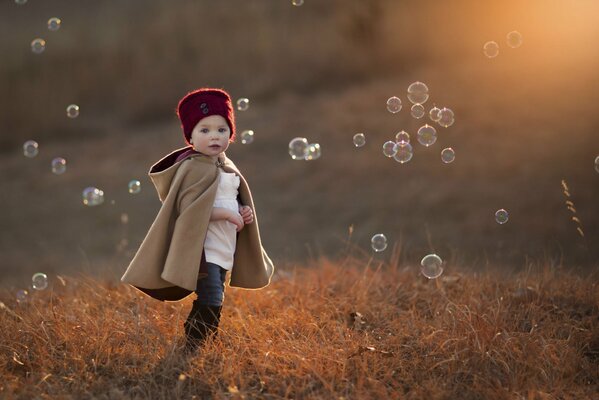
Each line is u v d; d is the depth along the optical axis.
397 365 7.35
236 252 7.85
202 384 6.87
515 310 8.95
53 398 6.49
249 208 7.60
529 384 6.88
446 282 10.41
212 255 7.36
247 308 9.13
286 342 7.76
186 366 7.09
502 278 10.72
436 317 8.73
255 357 7.40
